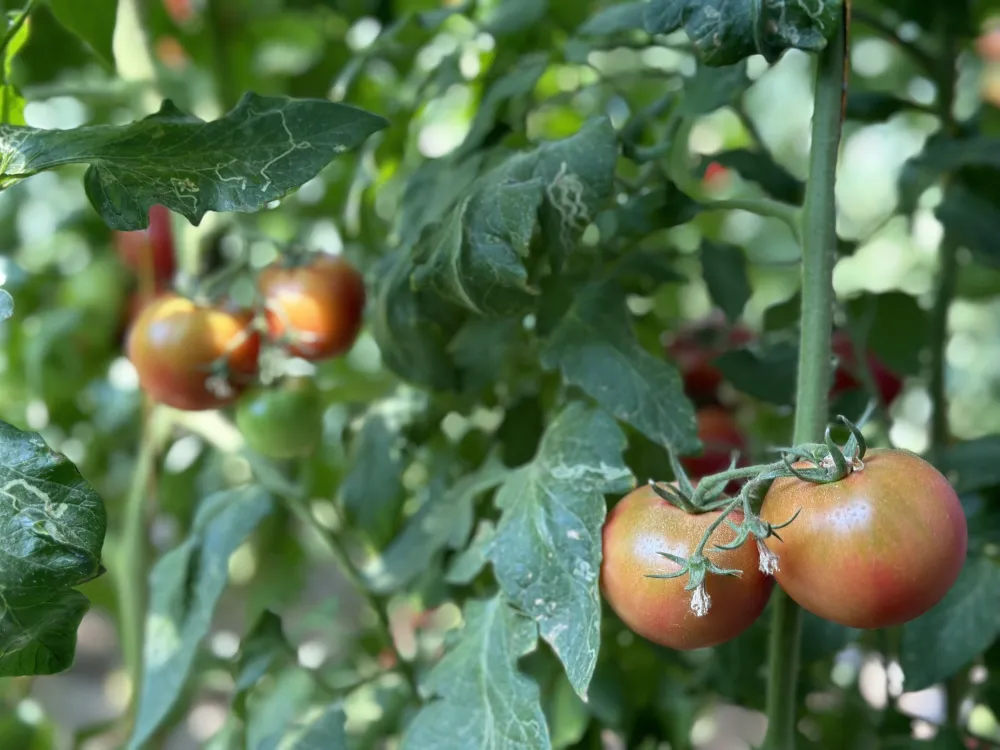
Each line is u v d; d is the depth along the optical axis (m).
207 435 0.61
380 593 0.57
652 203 0.47
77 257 0.81
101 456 0.78
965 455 0.54
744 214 1.02
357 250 0.67
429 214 0.49
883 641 0.57
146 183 0.39
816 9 0.39
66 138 0.39
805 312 0.41
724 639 0.39
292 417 0.55
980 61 0.85
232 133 0.40
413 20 0.60
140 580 0.66
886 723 0.56
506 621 0.44
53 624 0.38
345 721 0.52
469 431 0.61
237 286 0.70
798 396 0.41
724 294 0.61
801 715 0.58
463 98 0.73
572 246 0.43
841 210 1.10
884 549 0.35
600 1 0.69
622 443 0.43
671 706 0.61
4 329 0.77
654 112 0.53
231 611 1.04
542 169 0.42
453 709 0.44
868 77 0.93
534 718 0.41
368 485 0.60
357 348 0.88
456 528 0.51
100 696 1.01
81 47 0.72
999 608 0.46
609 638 0.58
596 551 0.40
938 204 0.60
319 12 0.76
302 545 0.85
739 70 0.48
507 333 0.53
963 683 0.59
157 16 0.75
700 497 0.39
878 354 0.60
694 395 0.68
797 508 0.36
